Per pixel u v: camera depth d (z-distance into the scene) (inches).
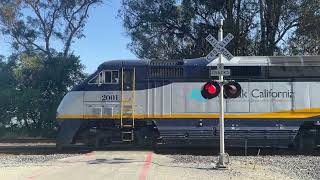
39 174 579.2
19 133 1432.1
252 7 1385.3
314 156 787.4
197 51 1427.2
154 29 1460.4
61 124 852.6
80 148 884.0
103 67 852.6
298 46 1338.6
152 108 837.8
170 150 863.7
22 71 1541.6
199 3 1407.5
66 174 577.6
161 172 592.7
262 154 827.4
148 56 1455.5
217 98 827.4
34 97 1475.1
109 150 845.2
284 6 1332.4
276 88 823.7
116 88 847.7
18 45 1599.4
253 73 826.8
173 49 1459.2
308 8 1307.8
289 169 637.3
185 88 837.2
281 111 820.0
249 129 821.9
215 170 612.7
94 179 541.0
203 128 828.6
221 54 644.1
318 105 816.9
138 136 847.1
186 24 1439.5
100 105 847.7
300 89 821.9
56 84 1551.4
